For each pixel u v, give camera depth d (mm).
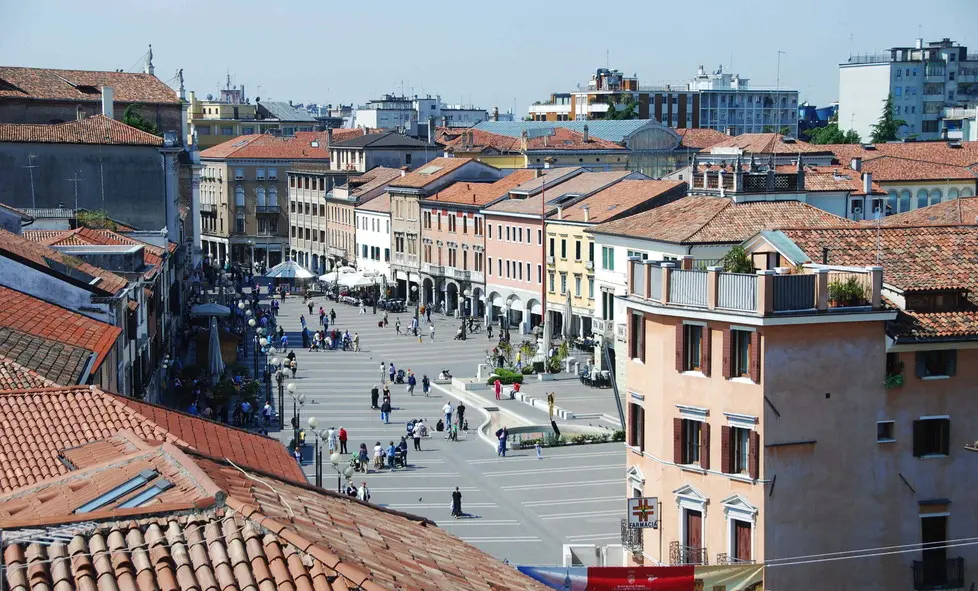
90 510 20297
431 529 27031
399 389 108312
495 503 71188
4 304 45781
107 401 32719
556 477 77000
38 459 29797
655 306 44906
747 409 42375
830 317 42094
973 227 49156
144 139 110062
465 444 86688
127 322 60812
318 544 18438
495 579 23500
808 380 42312
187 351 114750
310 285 174625
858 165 140750
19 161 106750
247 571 17500
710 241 85438
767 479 42062
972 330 43562
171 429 32594
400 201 168750
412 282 167875
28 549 17672
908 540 43625
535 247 133375
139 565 17438
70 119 142625
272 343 130500
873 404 43094
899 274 45250
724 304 42906
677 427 44625
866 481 43125
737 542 43250
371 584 17531
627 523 46438
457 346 131500
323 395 104500
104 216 100812
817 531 42656
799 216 87625
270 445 34500
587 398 100688
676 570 38875
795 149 157750
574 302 124688
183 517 18656
